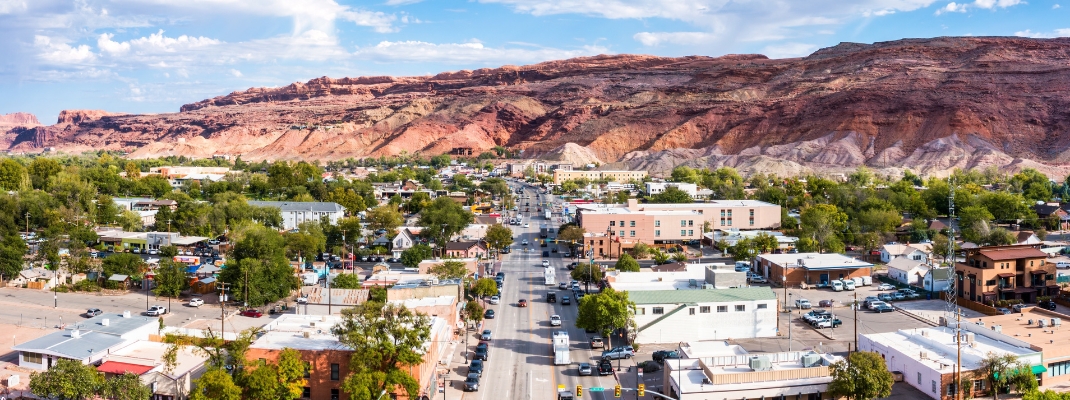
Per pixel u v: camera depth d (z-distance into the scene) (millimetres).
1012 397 91938
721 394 83688
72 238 190000
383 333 88750
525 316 135000
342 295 124438
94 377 87625
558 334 110500
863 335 109438
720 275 129875
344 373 88938
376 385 84438
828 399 86062
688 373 88125
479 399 92438
